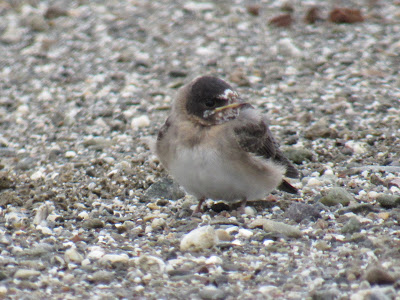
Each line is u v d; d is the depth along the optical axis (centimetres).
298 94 1734
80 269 951
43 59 2034
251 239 1033
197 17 2302
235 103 1102
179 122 1116
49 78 1914
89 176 1355
